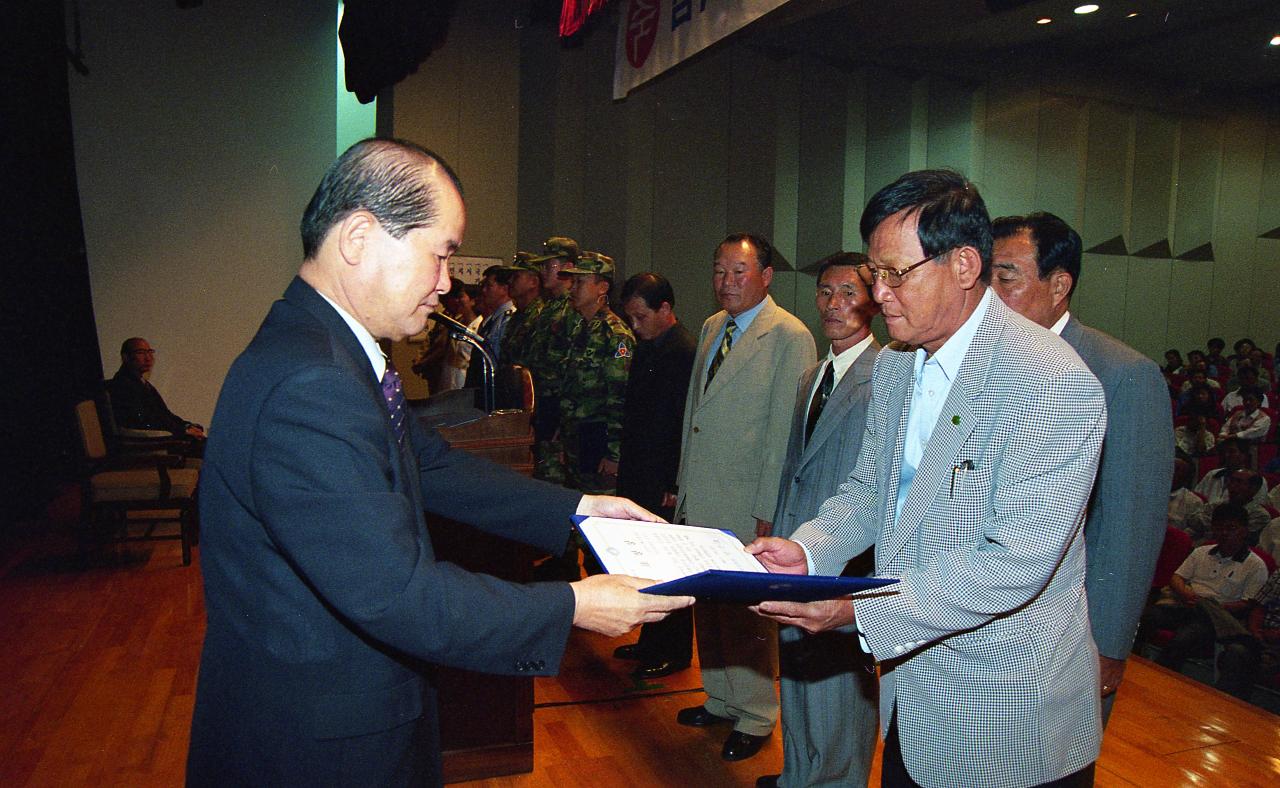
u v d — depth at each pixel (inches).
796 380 101.6
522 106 295.1
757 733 102.0
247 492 41.5
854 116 339.9
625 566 49.6
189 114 255.9
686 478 106.7
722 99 314.7
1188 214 432.5
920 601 48.8
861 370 83.8
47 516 214.4
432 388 261.6
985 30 330.0
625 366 147.9
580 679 123.6
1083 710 51.7
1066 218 394.9
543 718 111.2
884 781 57.4
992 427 49.6
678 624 125.5
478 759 95.7
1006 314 51.8
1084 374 48.4
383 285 44.7
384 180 43.8
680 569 50.4
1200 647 126.7
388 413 46.0
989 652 49.8
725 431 103.8
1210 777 97.6
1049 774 50.1
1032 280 68.2
